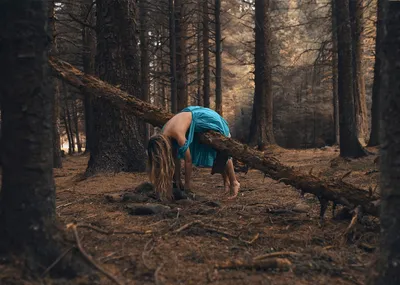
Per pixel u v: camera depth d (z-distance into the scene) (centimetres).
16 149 298
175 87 1678
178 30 1831
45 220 304
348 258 364
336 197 496
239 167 1040
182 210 549
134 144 1049
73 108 3594
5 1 291
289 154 1873
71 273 296
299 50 3247
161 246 382
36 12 296
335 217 507
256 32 2064
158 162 557
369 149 1619
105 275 299
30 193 299
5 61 295
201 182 914
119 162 1031
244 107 3631
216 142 587
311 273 323
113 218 506
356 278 314
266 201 642
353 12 1689
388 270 258
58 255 300
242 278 308
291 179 529
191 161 615
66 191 721
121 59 1044
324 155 1747
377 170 974
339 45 1319
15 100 295
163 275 310
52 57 655
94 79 689
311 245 403
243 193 727
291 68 3159
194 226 448
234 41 3522
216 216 523
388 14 262
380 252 269
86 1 1577
